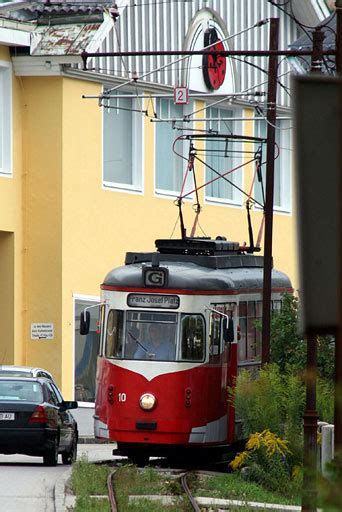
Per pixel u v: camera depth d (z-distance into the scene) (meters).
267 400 70.00
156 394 75.69
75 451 84.44
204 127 134.75
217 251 82.44
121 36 121.12
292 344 81.44
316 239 20.09
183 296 76.56
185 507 55.31
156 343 76.50
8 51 114.69
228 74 136.88
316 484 20.56
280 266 147.00
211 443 76.31
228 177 139.62
